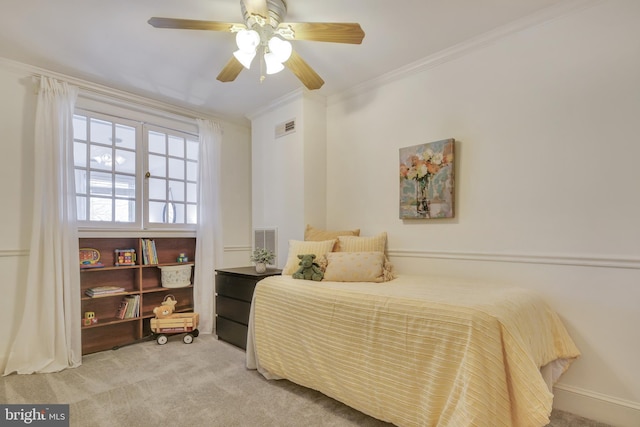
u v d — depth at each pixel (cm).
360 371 170
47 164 253
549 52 200
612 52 180
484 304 149
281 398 198
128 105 312
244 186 400
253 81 289
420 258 259
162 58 248
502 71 219
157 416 178
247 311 280
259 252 303
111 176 305
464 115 236
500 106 219
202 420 175
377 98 290
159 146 338
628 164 175
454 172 238
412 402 149
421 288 193
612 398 176
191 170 362
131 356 270
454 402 132
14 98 252
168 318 303
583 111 188
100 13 195
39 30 212
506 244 215
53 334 243
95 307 297
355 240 275
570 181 192
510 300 161
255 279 273
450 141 238
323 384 188
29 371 234
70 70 264
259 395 202
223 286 308
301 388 212
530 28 207
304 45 234
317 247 272
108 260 306
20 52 238
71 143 265
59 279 249
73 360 251
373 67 267
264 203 354
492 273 221
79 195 286
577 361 187
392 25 211
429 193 249
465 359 132
